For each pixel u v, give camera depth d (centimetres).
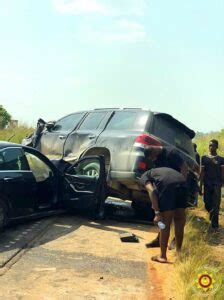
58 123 984
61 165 868
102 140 841
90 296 474
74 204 815
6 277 507
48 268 547
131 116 845
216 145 874
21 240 650
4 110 2353
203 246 633
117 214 912
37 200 774
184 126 866
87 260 589
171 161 649
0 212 677
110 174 809
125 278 533
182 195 612
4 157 703
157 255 608
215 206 855
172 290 503
